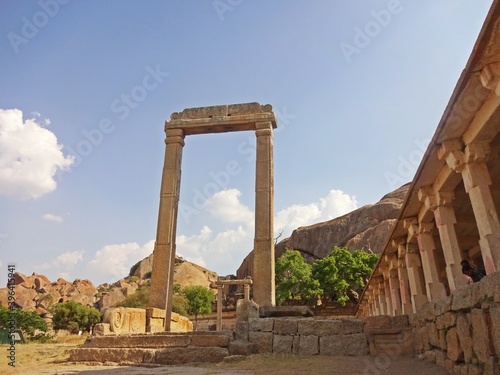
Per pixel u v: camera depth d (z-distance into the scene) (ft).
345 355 39.14
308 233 240.73
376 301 92.94
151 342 42.16
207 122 70.54
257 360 37.27
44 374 33.27
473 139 27.78
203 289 207.41
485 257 26.71
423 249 43.80
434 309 31.12
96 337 44.70
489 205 27.32
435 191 37.09
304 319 42.42
